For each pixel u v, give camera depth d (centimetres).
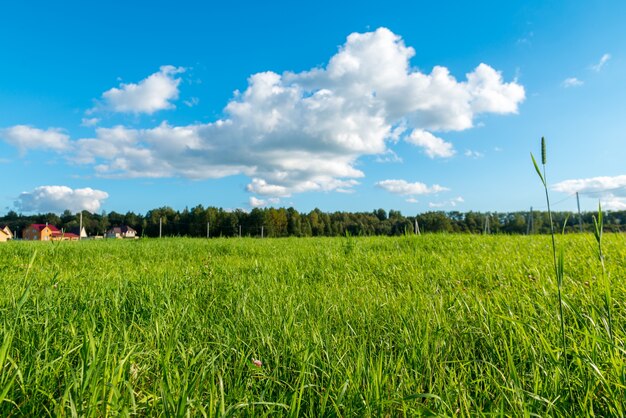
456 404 178
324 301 370
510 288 397
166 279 455
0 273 523
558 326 255
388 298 376
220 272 584
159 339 251
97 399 154
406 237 1040
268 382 194
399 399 167
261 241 1433
